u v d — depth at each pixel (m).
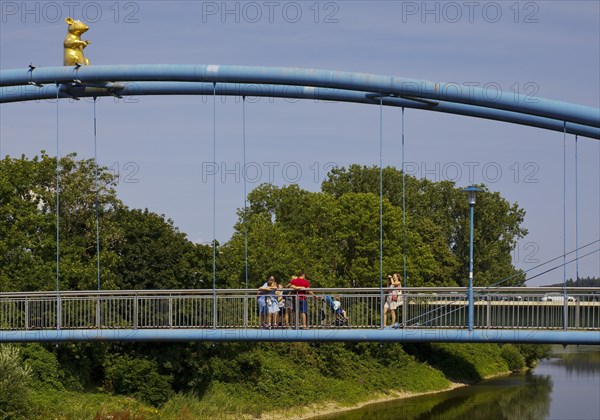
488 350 89.81
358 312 37.91
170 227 59.12
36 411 44.91
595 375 88.12
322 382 63.84
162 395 52.28
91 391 51.00
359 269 80.56
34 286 53.62
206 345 55.72
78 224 61.25
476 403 68.62
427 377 76.00
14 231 56.62
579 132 41.81
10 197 58.91
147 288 56.19
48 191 60.88
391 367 73.06
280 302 38.00
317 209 89.38
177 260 57.03
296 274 72.31
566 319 35.53
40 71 42.03
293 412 58.53
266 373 60.09
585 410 65.69
